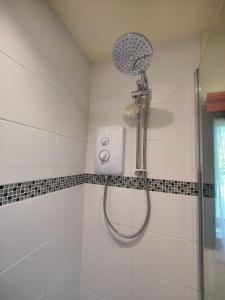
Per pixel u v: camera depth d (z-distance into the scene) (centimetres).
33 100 78
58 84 95
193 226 95
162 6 85
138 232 105
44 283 86
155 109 108
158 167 105
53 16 90
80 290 120
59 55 96
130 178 111
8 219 67
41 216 84
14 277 70
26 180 75
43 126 84
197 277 92
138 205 108
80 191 119
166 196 102
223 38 67
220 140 79
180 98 104
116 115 120
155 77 110
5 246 66
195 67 102
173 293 96
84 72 122
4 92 64
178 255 97
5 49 64
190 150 98
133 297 105
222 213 78
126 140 114
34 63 78
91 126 127
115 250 112
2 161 64
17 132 70
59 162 97
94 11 90
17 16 69
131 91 117
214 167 84
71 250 110
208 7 84
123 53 84
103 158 114
